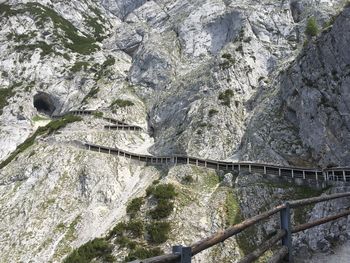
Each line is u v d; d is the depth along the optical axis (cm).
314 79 4928
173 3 13812
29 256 4594
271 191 4131
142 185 5319
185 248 541
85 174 5712
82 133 7081
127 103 8862
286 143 4972
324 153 4412
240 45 8162
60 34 12306
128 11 15988
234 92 7094
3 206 5569
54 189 5619
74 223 5000
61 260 4394
